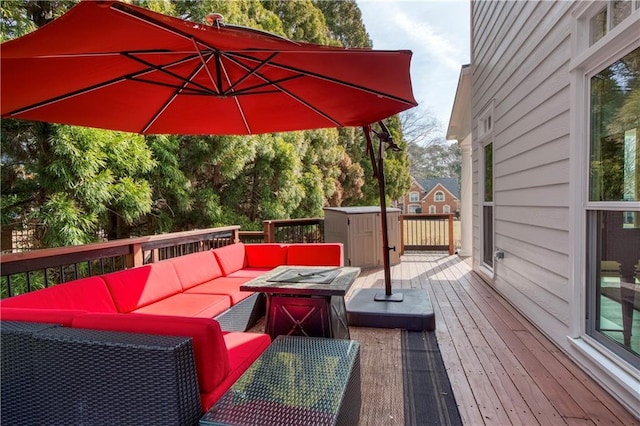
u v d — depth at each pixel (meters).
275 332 2.71
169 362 1.19
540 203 3.16
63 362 1.30
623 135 2.08
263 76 2.45
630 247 2.05
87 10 1.35
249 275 3.80
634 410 1.94
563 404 2.06
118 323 1.41
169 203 6.25
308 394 1.40
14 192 4.51
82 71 2.03
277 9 10.73
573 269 2.54
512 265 3.98
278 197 8.34
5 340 1.38
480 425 1.88
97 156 4.36
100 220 5.07
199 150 6.41
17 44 1.52
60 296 2.22
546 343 2.94
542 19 3.09
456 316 3.65
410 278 5.41
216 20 1.92
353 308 3.44
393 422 1.91
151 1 5.32
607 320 2.28
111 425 1.26
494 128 4.61
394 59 1.94
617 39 2.01
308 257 4.15
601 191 2.30
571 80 2.52
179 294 3.10
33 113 2.40
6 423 1.40
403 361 2.63
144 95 2.57
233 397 1.38
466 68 5.95
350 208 6.48
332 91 2.61
